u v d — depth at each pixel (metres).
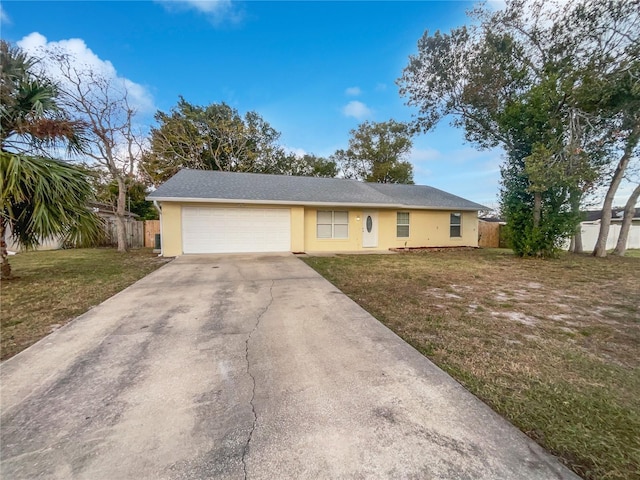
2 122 5.86
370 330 3.55
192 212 10.47
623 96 8.24
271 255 10.48
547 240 10.17
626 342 3.25
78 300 4.72
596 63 8.53
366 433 1.82
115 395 2.20
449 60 12.22
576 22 9.30
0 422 1.90
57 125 6.15
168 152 20.52
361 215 12.88
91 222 6.40
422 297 5.05
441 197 15.53
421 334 3.45
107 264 8.45
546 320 3.95
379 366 2.68
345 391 2.27
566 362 2.79
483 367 2.68
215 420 1.93
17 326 3.59
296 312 4.20
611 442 1.75
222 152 22.58
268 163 25.17
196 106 21.88
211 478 1.49
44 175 5.56
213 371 2.56
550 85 8.95
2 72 5.75
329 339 3.28
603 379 2.48
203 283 6.00
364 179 28.17
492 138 12.27
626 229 12.02
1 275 6.10
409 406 2.10
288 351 2.97
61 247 13.45
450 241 14.70
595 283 6.25
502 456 1.64
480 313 4.23
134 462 1.59
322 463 1.59
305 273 7.12
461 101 12.60
